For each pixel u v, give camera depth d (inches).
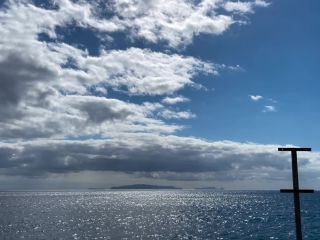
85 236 2810.0
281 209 5561.0
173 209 5979.3
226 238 2605.8
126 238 2687.0
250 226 3307.1
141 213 5152.6
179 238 2659.9
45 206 6929.1
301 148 659.4
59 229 3253.0
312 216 4170.8
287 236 2630.4
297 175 661.9
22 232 3061.0
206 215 4685.0
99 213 5172.2
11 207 6624.0
